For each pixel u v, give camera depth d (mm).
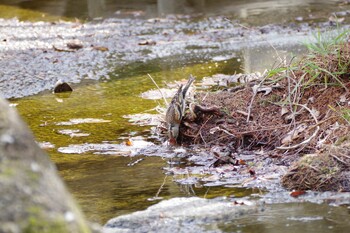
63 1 26281
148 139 10766
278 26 20516
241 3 24703
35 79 15344
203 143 10328
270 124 10352
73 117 12227
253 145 10070
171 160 9711
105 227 7223
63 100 13531
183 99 10625
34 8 25250
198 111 10758
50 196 4531
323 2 24062
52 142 10781
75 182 8844
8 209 4324
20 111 12805
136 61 16922
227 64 16094
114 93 13922
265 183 8508
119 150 10273
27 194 4441
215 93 11477
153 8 24531
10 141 4676
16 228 4266
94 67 16391
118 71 15938
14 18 23672
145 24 21953
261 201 7746
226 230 6977
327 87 10805
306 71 10852
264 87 11180
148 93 13750
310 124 10109
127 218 7328
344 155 8508
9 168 4523
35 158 4727
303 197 7910
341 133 9484
